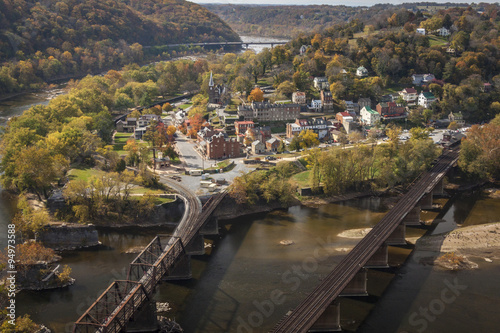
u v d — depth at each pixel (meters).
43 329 130.50
